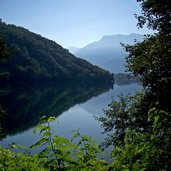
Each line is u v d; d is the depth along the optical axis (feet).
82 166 6.56
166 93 40.27
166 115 7.52
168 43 46.44
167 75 44.06
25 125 225.35
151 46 48.03
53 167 6.46
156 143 7.04
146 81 46.21
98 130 197.98
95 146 7.05
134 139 7.13
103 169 6.59
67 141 6.68
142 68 46.85
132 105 59.93
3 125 220.02
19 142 171.94
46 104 343.67
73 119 257.96
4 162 6.18
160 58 45.19
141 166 6.72
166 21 47.50
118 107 63.10
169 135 7.14
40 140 6.63
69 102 376.27
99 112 296.92
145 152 6.89
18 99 363.76
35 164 6.26
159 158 6.86
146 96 48.37
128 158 6.81
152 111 7.68
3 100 342.23
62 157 6.52
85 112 298.56
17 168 6.16
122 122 59.88
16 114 265.95
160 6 44.80
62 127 213.46
